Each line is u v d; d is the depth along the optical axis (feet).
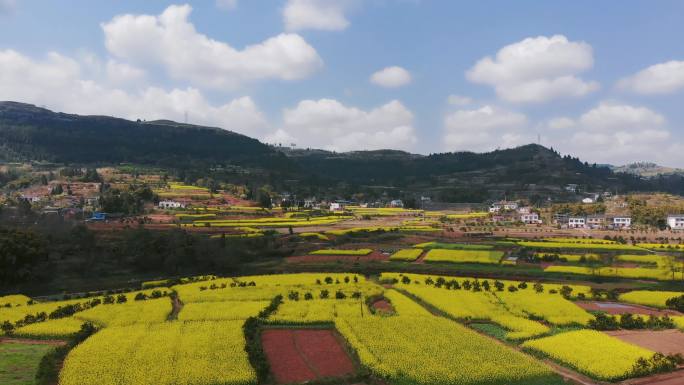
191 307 244.83
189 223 562.66
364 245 478.18
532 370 163.32
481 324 226.38
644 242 480.23
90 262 358.43
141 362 166.81
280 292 279.69
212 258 385.29
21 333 204.33
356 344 184.55
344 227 599.57
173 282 323.98
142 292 284.82
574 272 338.95
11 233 322.34
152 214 612.70
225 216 636.89
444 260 388.57
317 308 240.73
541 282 322.96
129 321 219.20
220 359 170.30
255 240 455.63
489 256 402.31
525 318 232.73
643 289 298.56
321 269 372.58
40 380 153.69
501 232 577.02
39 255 323.98
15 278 306.76
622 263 372.99
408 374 160.15
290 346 194.08
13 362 172.35
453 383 155.43
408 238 520.01
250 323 214.07
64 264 348.18
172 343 186.29
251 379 155.33
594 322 220.23
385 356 175.22
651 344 196.54
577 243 464.24
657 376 163.73
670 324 222.28
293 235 519.60
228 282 314.76
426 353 178.19
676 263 339.36
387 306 257.75
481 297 269.23
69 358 170.09
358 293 272.51
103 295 288.30
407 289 290.35
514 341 199.93
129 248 384.68
